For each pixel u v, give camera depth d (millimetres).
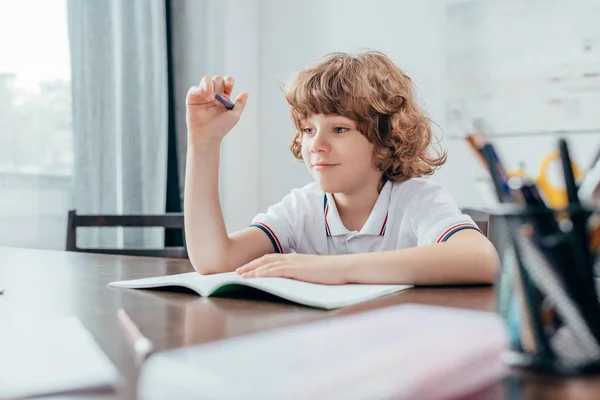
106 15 2369
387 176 1033
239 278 668
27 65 2203
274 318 526
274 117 2893
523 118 2281
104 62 2367
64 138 2285
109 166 2379
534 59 2266
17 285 765
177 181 2643
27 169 2199
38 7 2227
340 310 563
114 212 2387
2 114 2148
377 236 997
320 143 931
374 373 275
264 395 250
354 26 2668
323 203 1049
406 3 2531
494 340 337
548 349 338
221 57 2775
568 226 335
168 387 286
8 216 2158
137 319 524
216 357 309
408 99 1044
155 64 2523
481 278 729
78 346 407
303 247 1049
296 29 2840
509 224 349
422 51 2492
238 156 2842
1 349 398
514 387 318
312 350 319
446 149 2412
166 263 1053
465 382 304
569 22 2205
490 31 2344
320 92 923
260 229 1004
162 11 2543
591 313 333
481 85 2357
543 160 377
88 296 665
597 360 333
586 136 2182
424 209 959
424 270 716
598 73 2162
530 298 342
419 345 320
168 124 2619
